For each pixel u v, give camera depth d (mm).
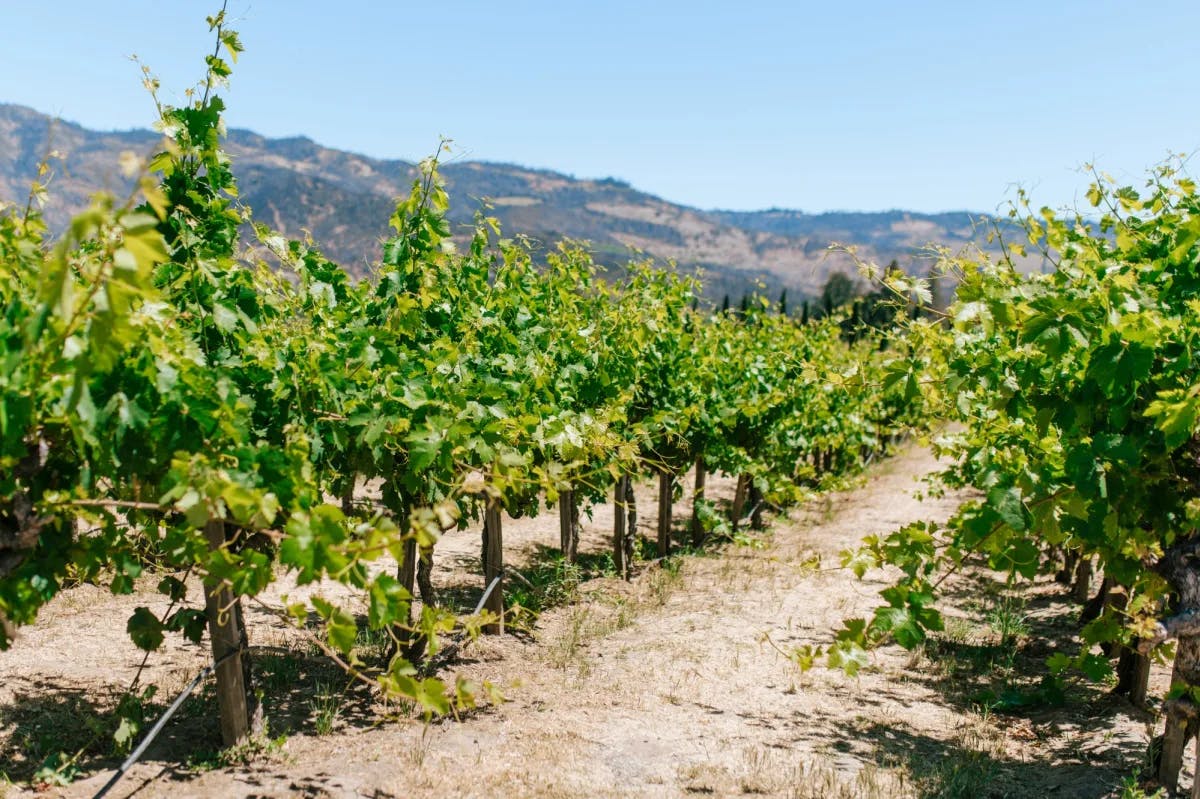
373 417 4539
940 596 9133
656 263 10992
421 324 5465
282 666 5973
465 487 4426
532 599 8164
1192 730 4312
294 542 2863
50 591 3336
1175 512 4066
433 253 5660
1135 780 4523
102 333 2229
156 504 3033
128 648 6172
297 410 4430
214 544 4184
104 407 2975
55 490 3148
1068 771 5004
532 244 8312
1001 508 3510
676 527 12820
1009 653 7348
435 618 3539
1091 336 3533
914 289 3914
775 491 12039
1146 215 4637
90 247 3793
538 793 4410
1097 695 6301
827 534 12641
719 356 11859
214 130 4145
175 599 4500
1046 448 4285
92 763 4371
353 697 5598
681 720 5621
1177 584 4082
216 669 4449
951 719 5914
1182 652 4199
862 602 8680
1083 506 3676
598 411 7055
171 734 4777
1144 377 3379
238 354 4324
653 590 8969
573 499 9195
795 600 8719
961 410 4371
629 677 6363
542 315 7910
